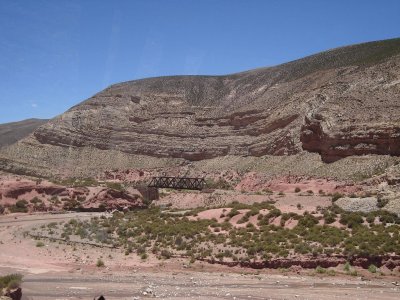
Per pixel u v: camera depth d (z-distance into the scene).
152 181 95.50
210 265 38.31
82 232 51.12
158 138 142.88
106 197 74.56
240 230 46.81
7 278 27.88
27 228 53.62
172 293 28.30
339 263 35.81
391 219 44.50
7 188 70.12
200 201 74.31
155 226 52.31
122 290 29.17
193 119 151.00
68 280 32.19
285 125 113.69
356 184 68.81
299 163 92.31
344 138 84.75
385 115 85.38
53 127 150.50
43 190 72.88
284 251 38.25
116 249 45.06
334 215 47.09
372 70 109.06
